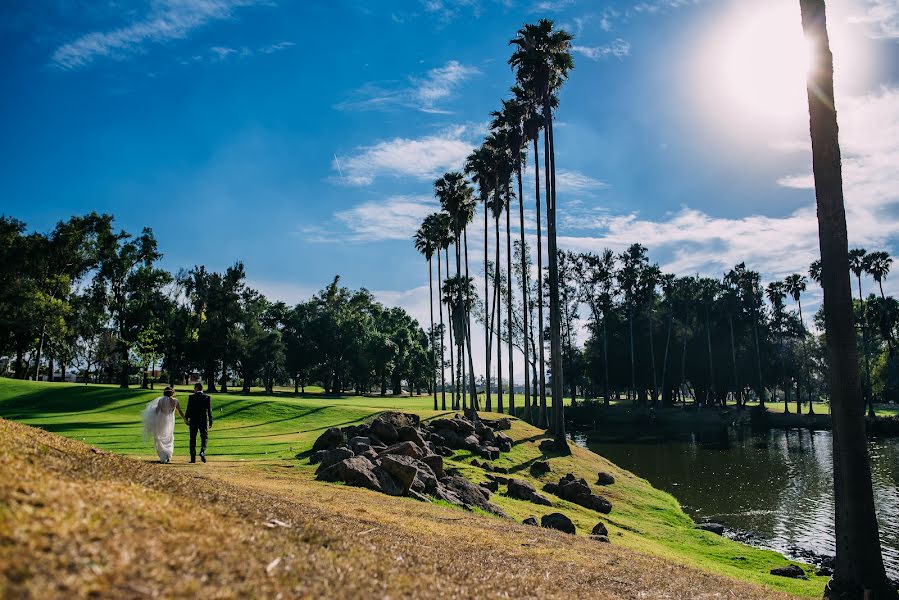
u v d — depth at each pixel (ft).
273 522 22.86
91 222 241.96
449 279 251.60
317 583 16.12
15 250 228.22
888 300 265.75
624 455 165.99
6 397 167.32
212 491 27.17
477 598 20.31
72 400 167.32
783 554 69.26
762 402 281.54
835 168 43.96
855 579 40.22
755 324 299.79
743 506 98.17
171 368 267.39
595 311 318.24
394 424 89.40
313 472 58.34
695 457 161.79
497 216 196.95
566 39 129.29
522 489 74.59
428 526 37.52
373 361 360.89
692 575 38.55
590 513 74.33
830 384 43.11
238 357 309.42
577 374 355.77
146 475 25.26
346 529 27.96
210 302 304.50
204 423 57.36
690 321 336.29
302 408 156.15
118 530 14.61
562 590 26.14
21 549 11.81
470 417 136.98
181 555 14.60
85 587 11.33
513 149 166.09
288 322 366.43
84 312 241.76
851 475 41.27
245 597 13.56
